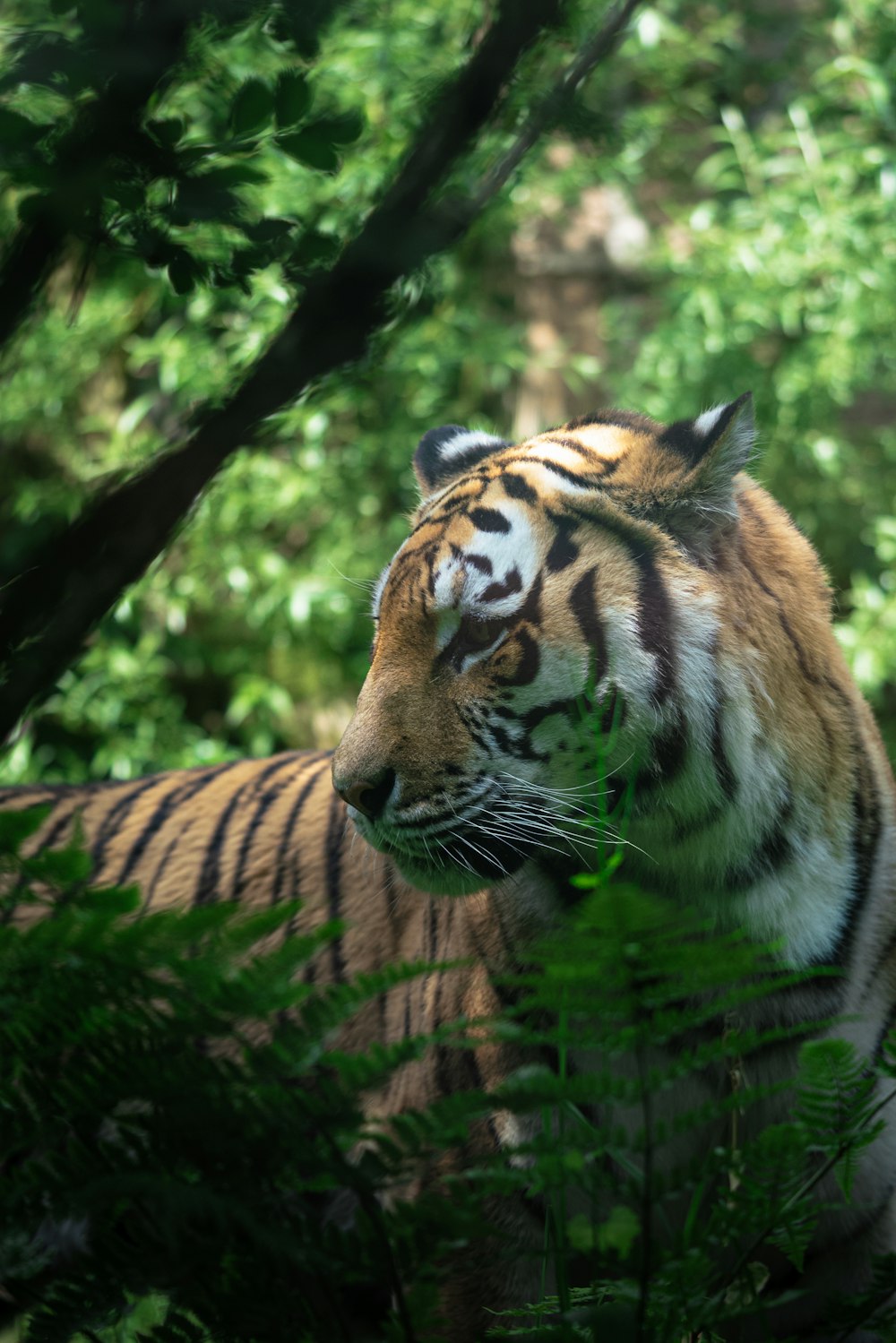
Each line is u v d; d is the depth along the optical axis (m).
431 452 5.75
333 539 14.34
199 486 2.63
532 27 2.66
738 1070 4.16
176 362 11.99
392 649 4.88
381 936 6.09
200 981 2.58
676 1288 2.94
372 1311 4.66
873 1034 4.83
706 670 4.70
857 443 15.92
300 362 2.67
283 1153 2.70
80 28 2.79
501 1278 4.68
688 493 4.85
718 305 13.34
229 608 14.83
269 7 2.88
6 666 2.58
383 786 4.73
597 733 4.44
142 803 7.34
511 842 4.82
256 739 14.02
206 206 2.89
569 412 15.94
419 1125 2.74
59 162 2.67
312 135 3.01
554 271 15.80
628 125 13.45
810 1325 4.93
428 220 2.73
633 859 4.83
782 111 15.96
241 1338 2.82
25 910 6.04
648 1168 2.81
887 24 13.72
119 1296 2.78
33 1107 2.73
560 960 2.70
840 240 13.24
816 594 5.28
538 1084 2.74
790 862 4.74
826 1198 4.65
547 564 4.77
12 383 13.76
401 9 10.23
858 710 5.20
